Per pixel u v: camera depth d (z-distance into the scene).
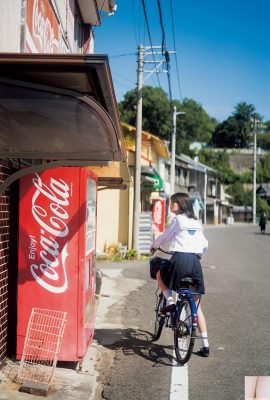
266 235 34.00
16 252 5.10
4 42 4.83
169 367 4.96
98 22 12.21
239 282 10.81
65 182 4.71
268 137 92.94
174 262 5.11
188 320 4.93
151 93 47.38
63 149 4.30
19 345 4.75
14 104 3.80
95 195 5.49
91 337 5.35
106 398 4.16
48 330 4.69
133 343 5.80
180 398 4.17
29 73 3.51
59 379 4.50
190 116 54.44
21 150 4.35
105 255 14.80
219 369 4.92
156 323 6.01
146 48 16.14
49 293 4.72
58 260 4.71
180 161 46.78
